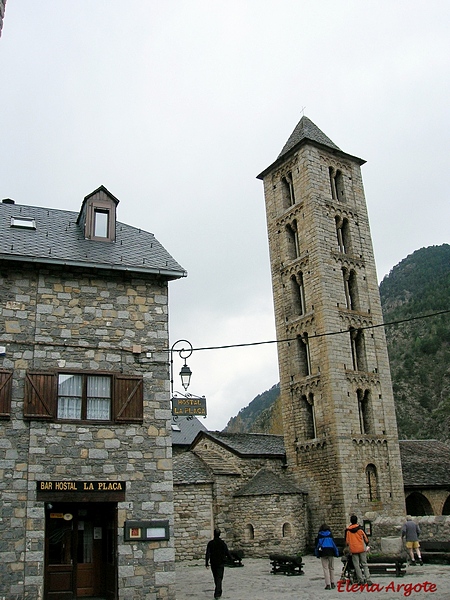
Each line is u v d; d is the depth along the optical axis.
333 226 40.16
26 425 17.86
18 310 18.86
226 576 24.22
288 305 40.19
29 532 16.98
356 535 19.14
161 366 19.98
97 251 20.91
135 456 18.70
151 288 20.81
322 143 41.47
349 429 34.97
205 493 33.34
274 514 32.91
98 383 19.19
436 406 106.12
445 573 21.05
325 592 18.47
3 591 16.36
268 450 38.28
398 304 157.38
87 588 18.23
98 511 18.94
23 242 20.22
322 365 36.34
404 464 40.12
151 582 17.78
